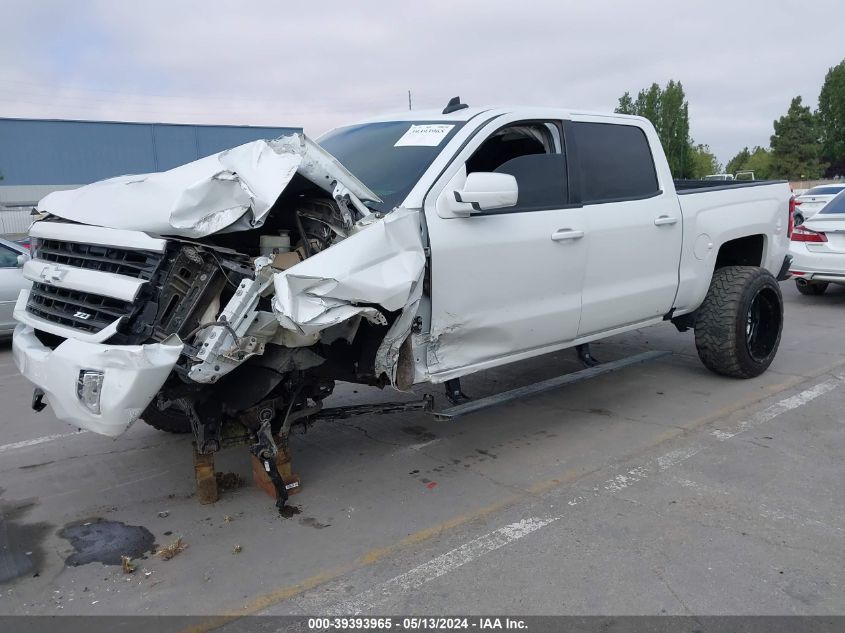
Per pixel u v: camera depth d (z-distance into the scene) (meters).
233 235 3.52
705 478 4.05
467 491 4.02
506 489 4.03
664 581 3.03
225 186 3.20
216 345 3.16
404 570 3.20
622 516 3.63
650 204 5.06
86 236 3.43
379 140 4.56
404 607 2.92
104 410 3.04
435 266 3.76
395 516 3.74
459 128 4.24
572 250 4.48
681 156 56.34
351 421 5.29
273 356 3.58
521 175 4.36
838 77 61.28
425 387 6.09
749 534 3.40
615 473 4.18
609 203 4.80
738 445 4.53
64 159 34.50
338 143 4.85
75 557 3.41
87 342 3.19
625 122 5.16
